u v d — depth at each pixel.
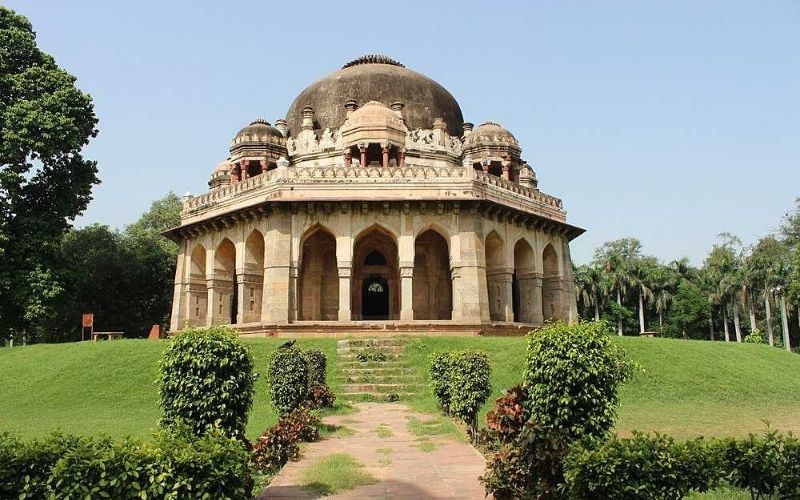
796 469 5.66
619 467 5.32
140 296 39.34
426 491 7.06
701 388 16.20
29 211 24.75
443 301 27.33
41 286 23.48
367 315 28.81
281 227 24.00
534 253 27.72
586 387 7.29
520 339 20.42
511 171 29.55
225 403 7.70
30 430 11.98
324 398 13.79
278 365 11.98
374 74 30.86
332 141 28.86
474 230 24.34
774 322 56.00
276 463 8.55
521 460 5.99
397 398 15.75
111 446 5.55
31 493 5.23
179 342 7.76
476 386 10.29
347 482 7.36
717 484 5.56
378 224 24.44
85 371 17.36
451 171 24.80
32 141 23.45
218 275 27.06
